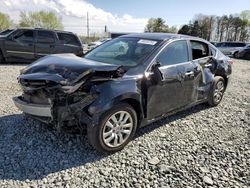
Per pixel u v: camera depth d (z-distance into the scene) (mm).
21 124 4148
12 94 5914
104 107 3146
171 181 2922
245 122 4875
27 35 11102
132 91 3398
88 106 3119
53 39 11508
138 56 3879
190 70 4461
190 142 3889
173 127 4430
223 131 4387
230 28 70250
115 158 3334
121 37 4719
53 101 3154
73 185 2762
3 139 3662
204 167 3229
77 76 3094
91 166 3127
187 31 67500
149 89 3686
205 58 5082
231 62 5945
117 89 3258
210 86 5254
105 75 3256
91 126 3146
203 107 5672
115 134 3406
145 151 3541
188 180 2953
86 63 3469
